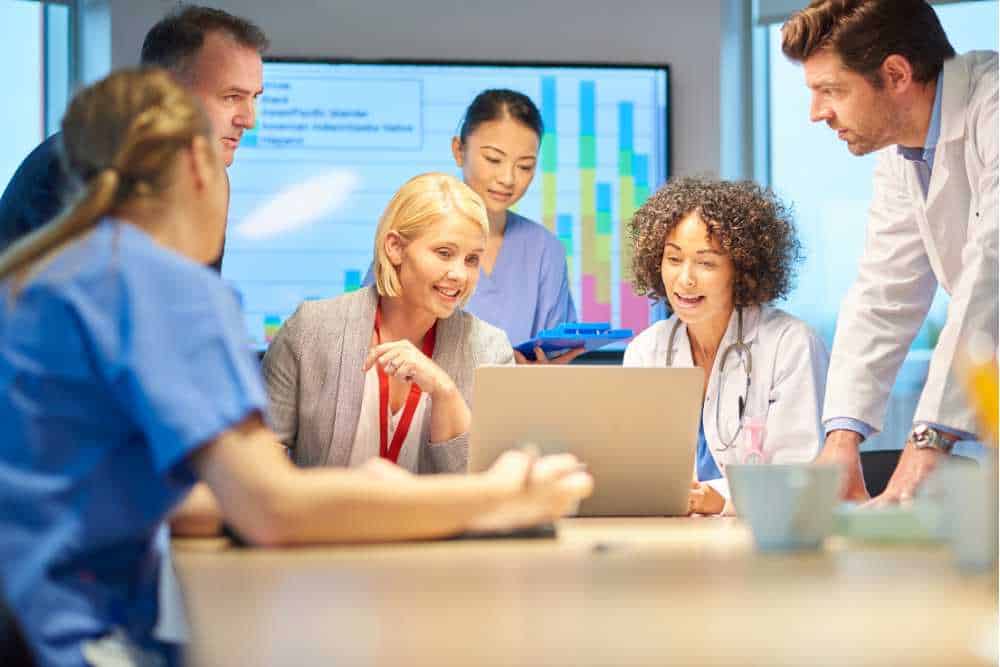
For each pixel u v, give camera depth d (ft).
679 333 9.03
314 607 2.90
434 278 7.79
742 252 8.61
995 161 8.23
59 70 14.15
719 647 2.33
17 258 3.59
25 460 3.41
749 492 4.16
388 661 2.24
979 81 8.46
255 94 8.77
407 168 14.33
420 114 14.32
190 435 3.43
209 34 8.49
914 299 9.02
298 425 7.81
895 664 2.13
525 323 13.96
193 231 3.86
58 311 3.48
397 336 8.05
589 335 9.32
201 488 4.92
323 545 4.11
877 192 9.33
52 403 3.45
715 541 4.61
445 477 4.18
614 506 6.08
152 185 3.75
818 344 8.77
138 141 3.72
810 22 8.66
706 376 8.91
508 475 4.18
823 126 14.40
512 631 2.54
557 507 4.29
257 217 14.23
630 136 14.42
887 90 8.52
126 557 3.54
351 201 14.30
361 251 14.32
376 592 3.15
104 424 3.50
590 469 5.92
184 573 3.51
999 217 7.93
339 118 14.29
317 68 14.25
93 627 3.32
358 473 3.99
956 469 3.60
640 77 14.42
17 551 3.34
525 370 5.66
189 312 3.54
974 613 2.74
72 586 3.36
